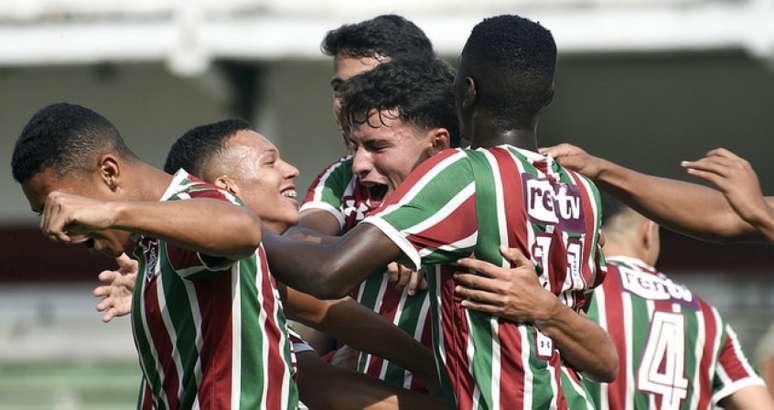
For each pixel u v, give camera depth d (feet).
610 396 52.90
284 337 40.63
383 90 45.50
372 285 48.08
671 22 118.11
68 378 125.59
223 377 38.88
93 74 136.56
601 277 44.11
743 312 128.36
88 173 39.81
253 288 39.47
